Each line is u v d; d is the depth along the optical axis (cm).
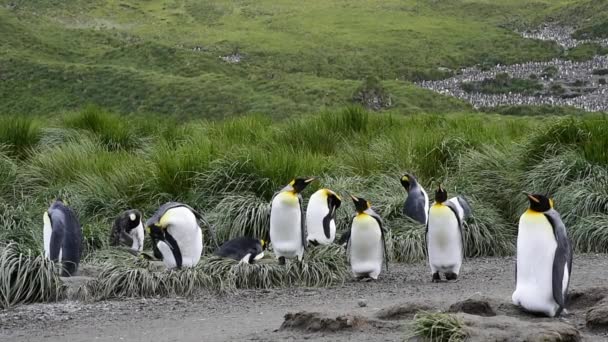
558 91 15062
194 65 14925
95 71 12331
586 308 870
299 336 783
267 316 943
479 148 1811
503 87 16412
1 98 11769
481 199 1625
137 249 1304
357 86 12212
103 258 1263
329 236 1345
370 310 910
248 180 1530
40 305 1039
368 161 1756
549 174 1577
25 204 1495
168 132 2073
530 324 736
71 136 1941
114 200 1525
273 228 1191
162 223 1116
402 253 1405
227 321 917
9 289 1050
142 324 917
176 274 1114
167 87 11119
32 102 11544
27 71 12588
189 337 830
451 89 17075
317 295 1086
